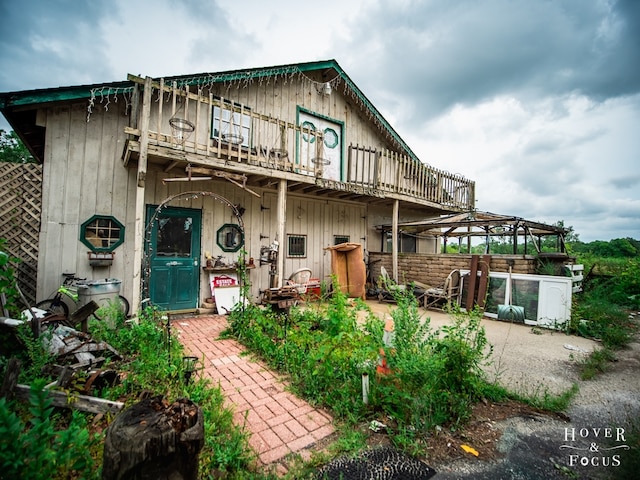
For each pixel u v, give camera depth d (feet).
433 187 32.86
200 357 13.29
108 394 8.43
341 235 32.42
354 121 33.83
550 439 8.00
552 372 12.49
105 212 19.26
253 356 13.29
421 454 7.25
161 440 4.54
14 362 7.24
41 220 17.51
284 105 28.07
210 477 5.99
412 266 29.14
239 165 19.43
